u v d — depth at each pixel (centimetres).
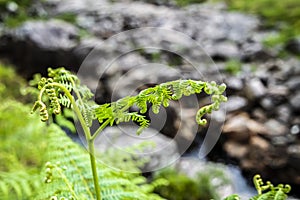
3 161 222
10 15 633
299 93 471
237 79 502
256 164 388
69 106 87
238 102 463
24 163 231
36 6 672
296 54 562
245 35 620
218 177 347
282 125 429
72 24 614
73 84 91
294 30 623
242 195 349
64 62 519
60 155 125
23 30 533
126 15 658
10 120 251
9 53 529
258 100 464
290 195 369
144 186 173
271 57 556
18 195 153
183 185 293
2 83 438
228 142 409
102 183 118
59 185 112
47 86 79
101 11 666
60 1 703
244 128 414
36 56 520
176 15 680
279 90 475
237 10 717
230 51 571
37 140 231
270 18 670
